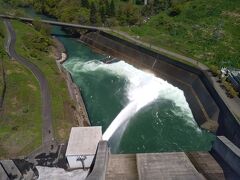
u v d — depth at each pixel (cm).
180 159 4903
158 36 11194
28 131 6000
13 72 8500
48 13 16975
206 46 9862
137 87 8712
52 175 4562
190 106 7625
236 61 8600
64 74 9319
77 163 4556
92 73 9819
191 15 12350
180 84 8544
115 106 7750
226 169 4619
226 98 6731
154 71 9506
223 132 6338
